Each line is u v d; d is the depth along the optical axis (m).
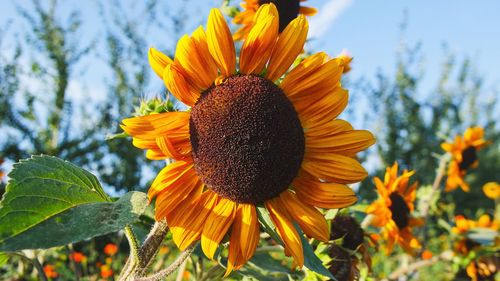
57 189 0.26
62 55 2.06
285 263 0.49
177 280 0.44
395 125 2.95
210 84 0.30
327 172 0.30
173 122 0.29
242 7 0.48
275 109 0.29
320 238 0.29
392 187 0.56
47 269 0.75
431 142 3.04
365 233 0.46
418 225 0.56
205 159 0.28
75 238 0.23
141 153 1.94
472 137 0.81
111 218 0.25
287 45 0.30
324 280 0.38
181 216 0.28
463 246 0.74
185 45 0.29
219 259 0.37
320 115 0.31
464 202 3.57
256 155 0.28
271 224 0.30
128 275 0.29
